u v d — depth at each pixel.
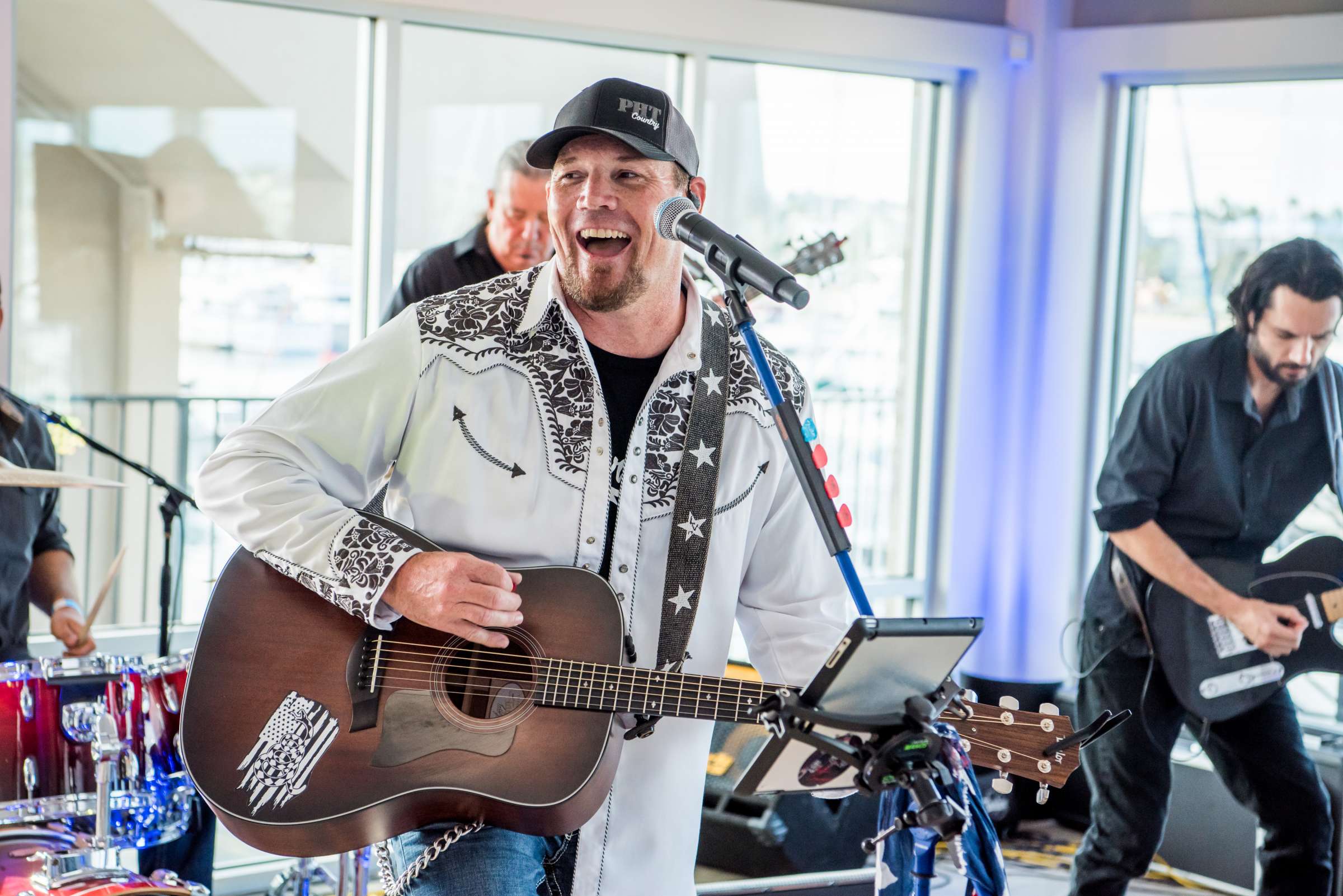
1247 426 3.24
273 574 1.85
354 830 1.74
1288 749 3.17
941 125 4.11
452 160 3.58
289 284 3.79
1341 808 3.24
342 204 3.65
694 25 3.65
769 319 4.00
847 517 1.52
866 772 1.35
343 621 1.82
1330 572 3.19
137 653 3.47
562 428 1.87
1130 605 3.26
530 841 1.80
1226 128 3.83
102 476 4.12
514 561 1.87
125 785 2.21
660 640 1.87
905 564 4.28
